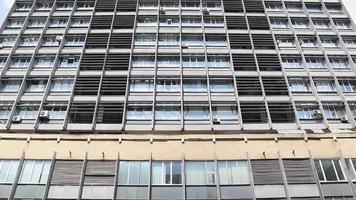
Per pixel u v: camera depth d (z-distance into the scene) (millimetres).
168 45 38969
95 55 37312
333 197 25922
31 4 43656
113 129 32062
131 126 32469
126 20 40906
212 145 28266
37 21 41906
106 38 39031
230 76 35875
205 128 32469
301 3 44219
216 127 32531
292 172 26875
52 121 32906
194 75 35844
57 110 33594
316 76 36500
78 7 43375
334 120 33844
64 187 26172
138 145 28219
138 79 35531
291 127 32750
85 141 28344
